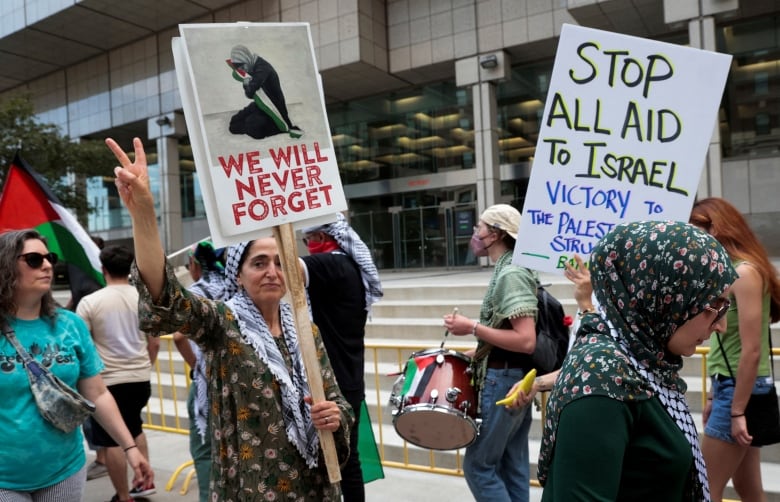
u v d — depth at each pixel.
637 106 2.52
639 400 1.35
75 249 4.89
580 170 2.55
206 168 2.07
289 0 17.66
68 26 19.94
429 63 17.19
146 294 1.89
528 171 17.28
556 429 1.43
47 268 2.62
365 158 20.14
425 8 17.22
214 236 2.07
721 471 2.84
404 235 19.45
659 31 14.91
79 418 2.59
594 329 1.49
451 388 2.87
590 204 2.55
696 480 1.43
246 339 2.11
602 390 1.35
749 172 14.09
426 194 19.28
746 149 14.27
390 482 4.70
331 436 2.10
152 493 4.61
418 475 4.85
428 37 17.19
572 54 2.54
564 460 1.35
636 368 1.38
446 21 16.94
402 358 7.16
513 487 3.22
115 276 4.38
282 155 2.16
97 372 2.87
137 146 1.87
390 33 17.67
